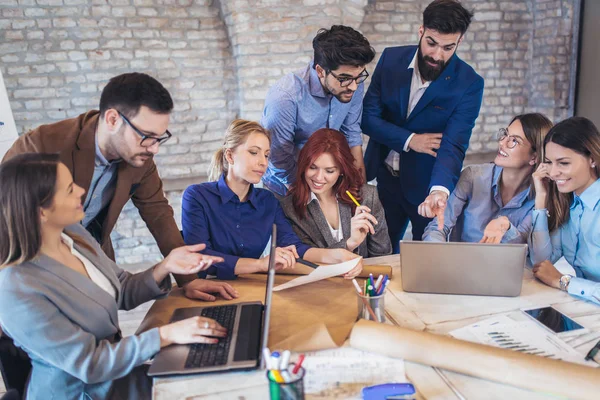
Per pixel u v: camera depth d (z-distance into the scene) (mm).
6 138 3262
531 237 1824
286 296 1554
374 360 1195
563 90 4254
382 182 2799
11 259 1122
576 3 4047
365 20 3969
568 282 1523
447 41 2225
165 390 1110
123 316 2904
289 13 3600
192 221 1833
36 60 3555
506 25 4305
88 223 1678
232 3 3506
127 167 1624
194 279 1657
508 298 1506
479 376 1114
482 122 4457
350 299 1520
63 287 1191
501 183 2092
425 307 1464
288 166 2293
